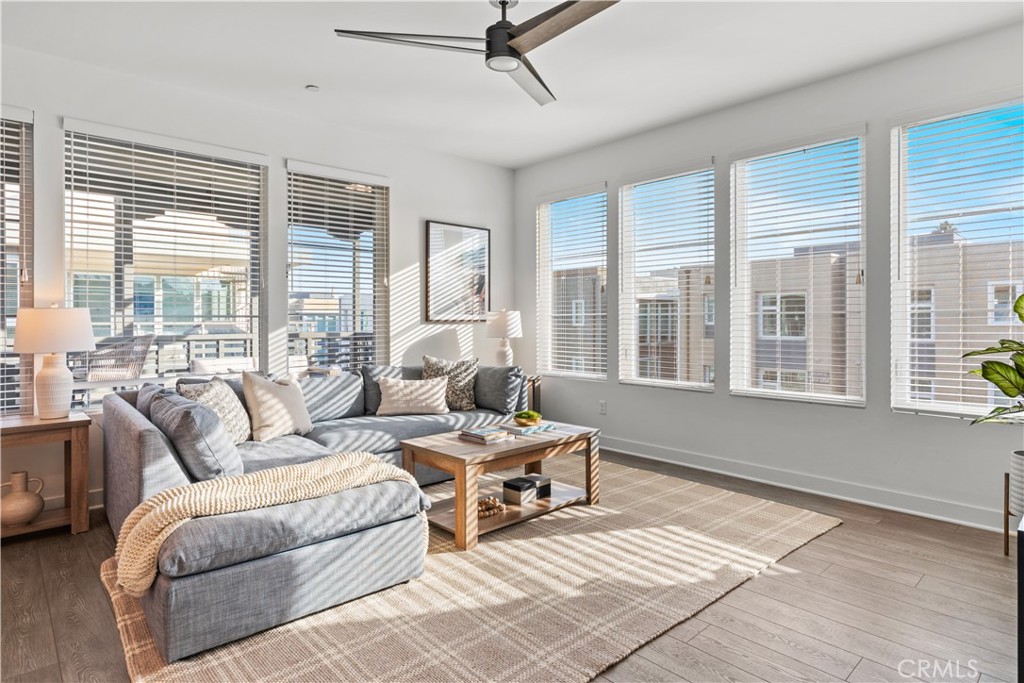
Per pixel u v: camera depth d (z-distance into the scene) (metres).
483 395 4.70
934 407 3.35
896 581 2.52
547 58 3.40
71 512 3.11
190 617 1.92
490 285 5.74
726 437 4.30
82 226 3.49
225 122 4.01
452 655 1.96
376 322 4.90
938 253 3.33
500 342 5.40
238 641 2.04
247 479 2.34
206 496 2.12
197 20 2.96
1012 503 2.73
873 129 3.53
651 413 4.80
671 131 4.60
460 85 3.80
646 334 4.86
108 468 3.13
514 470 4.41
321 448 3.32
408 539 2.50
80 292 3.49
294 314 4.39
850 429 3.67
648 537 3.02
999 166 3.12
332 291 4.61
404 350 5.04
